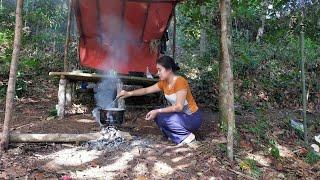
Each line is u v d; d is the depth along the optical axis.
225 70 4.23
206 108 6.33
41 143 4.00
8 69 7.19
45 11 9.72
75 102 5.89
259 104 6.76
